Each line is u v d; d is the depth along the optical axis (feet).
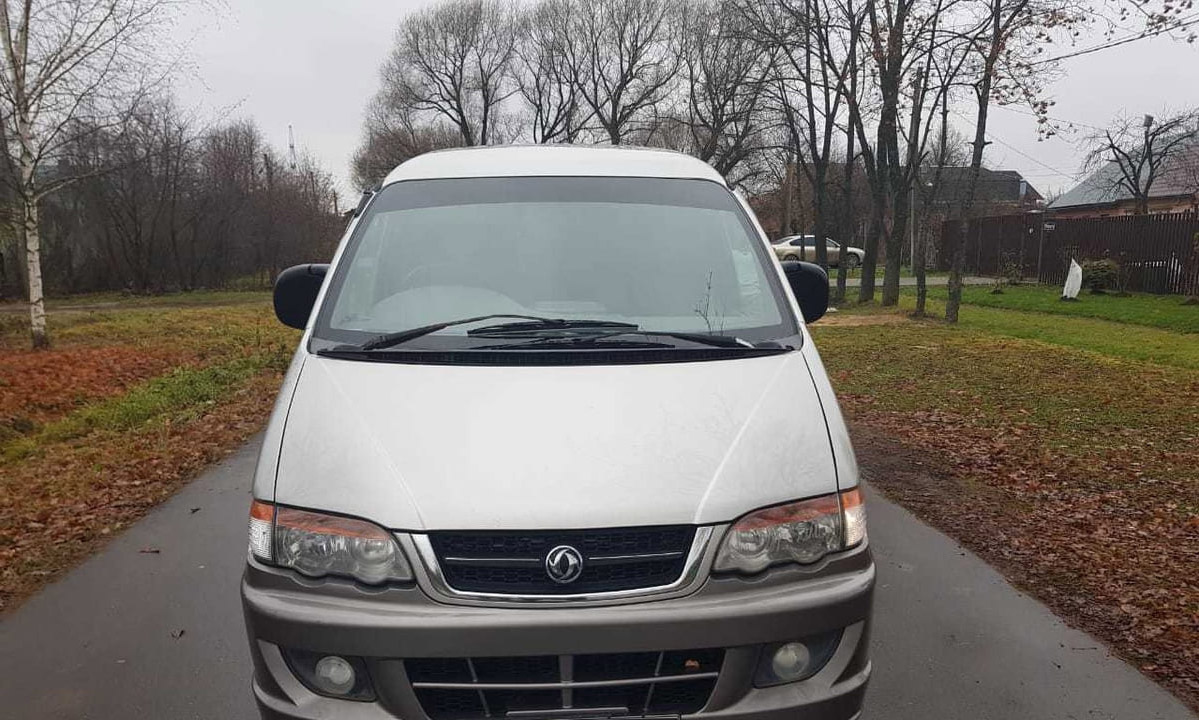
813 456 9.23
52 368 44.65
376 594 8.41
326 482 8.84
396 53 195.72
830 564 8.89
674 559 8.45
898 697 12.16
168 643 14.03
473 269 12.07
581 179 13.32
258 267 151.12
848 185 90.27
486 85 192.24
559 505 8.37
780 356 10.55
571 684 8.27
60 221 134.72
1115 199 155.53
